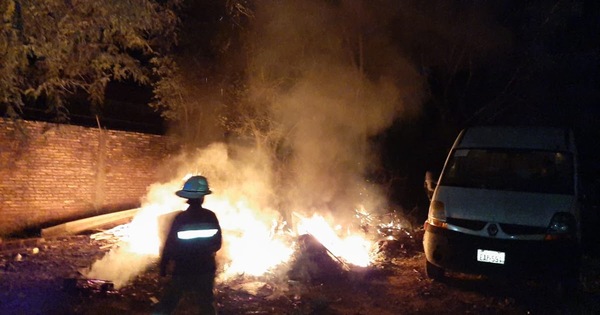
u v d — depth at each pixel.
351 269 9.28
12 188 10.86
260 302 7.55
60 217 11.76
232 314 7.00
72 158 11.92
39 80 9.28
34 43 7.79
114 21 8.29
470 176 9.26
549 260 7.94
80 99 13.01
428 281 9.20
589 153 21.14
